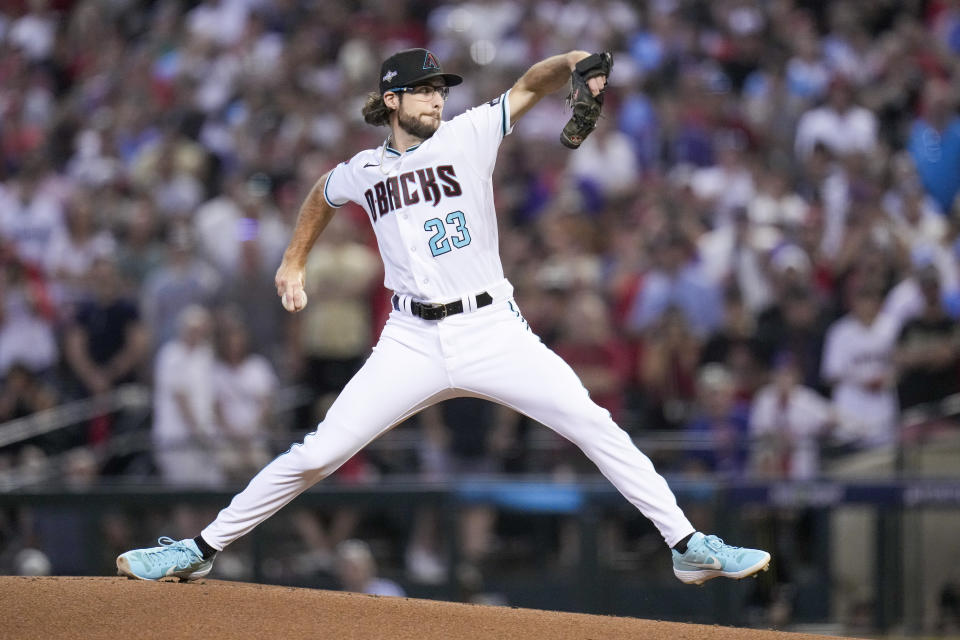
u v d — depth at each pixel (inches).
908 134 1934.1
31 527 1290.6
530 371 674.2
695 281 1462.8
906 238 1581.0
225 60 2113.7
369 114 692.7
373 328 1481.3
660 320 1387.8
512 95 674.8
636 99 1891.0
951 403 1338.6
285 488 697.0
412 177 673.0
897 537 1254.9
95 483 1294.3
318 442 684.1
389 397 677.9
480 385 676.7
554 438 1325.0
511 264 1525.6
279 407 1445.6
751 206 1641.2
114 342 1514.5
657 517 679.1
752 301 1501.0
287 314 1521.9
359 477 1316.4
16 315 1518.2
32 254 1779.0
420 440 1346.0
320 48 2122.3
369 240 1561.3
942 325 1373.0
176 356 1355.8
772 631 676.7
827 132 1839.3
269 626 645.9
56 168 2103.8
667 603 1245.1
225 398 1375.5
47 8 2508.6
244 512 703.7
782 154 1862.7
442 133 674.2
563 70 663.8
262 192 1718.8
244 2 2252.7
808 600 1246.9
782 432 1302.9
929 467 1291.8
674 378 1369.3
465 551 1300.4
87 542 1294.3
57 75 2400.3
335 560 1316.4
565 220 1578.5
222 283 1521.9
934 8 2218.3
